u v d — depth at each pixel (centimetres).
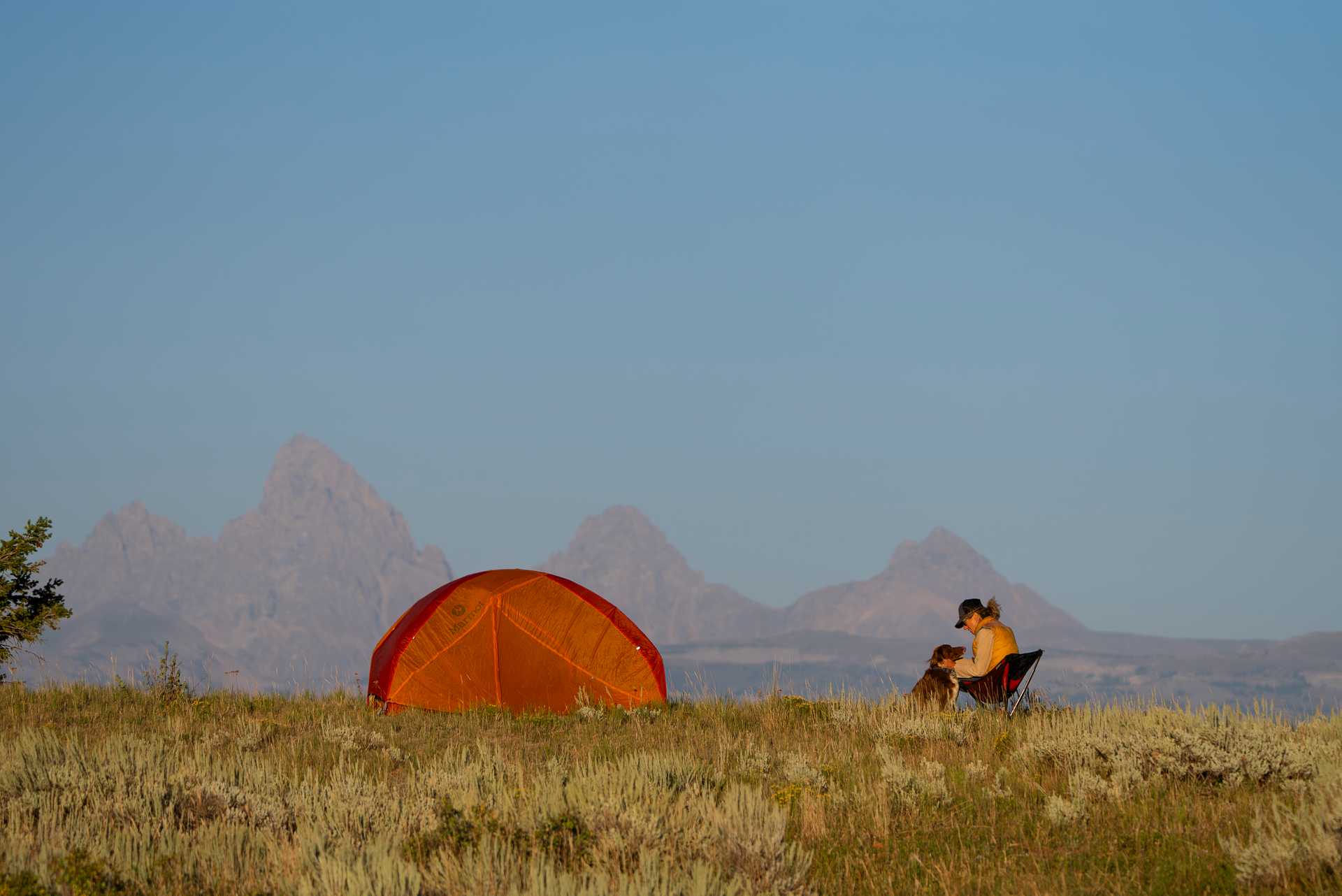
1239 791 2741
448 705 5606
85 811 2614
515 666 5738
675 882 1989
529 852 2241
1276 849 2089
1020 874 2247
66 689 5231
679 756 3250
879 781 3031
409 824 2539
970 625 4594
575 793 2567
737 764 3456
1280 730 3228
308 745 3966
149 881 2197
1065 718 3688
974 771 3111
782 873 2133
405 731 4503
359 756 3784
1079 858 2320
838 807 2816
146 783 2811
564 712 5656
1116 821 2558
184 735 4216
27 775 2917
